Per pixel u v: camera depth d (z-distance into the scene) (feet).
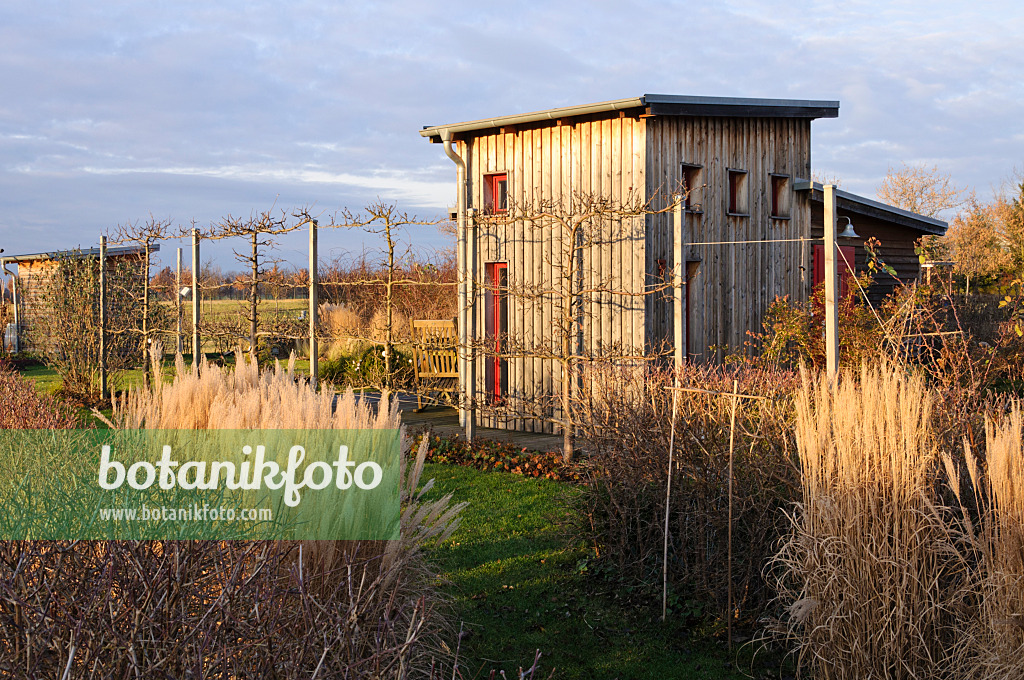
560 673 13.87
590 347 32.68
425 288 52.85
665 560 15.97
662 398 17.47
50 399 24.61
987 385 18.89
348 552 11.18
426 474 28.07
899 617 11.76
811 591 12.74
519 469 28.17
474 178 38.14
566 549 19.65
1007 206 96.27
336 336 37.32
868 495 12.22
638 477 17.21
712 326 36.14
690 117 34.96
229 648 8.29
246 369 18.51
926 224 49.88
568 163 34.71
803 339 32.58
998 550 11.26
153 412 12.94
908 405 12.35
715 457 16.03
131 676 7.95
